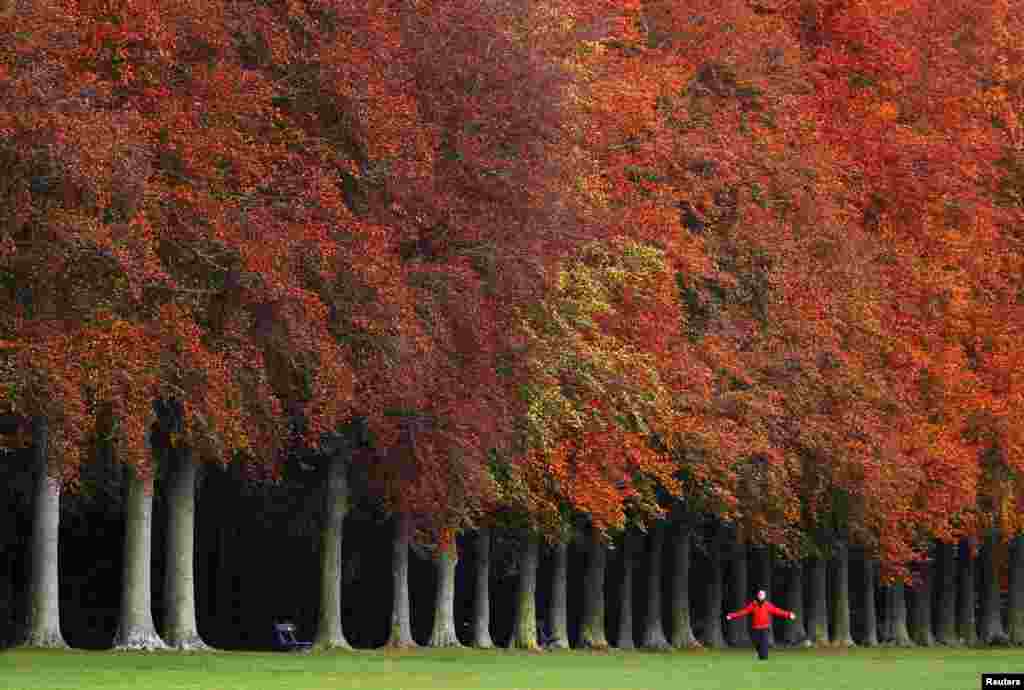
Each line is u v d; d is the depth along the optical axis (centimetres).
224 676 6612
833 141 14650
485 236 9400
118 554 12575
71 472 7225
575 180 10781
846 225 13775
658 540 12712
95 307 7319
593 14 11931
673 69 12744
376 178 8725
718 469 11669
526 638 11288
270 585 12625
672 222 11975
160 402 8531
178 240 7712
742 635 13862
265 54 8406
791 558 12888
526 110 9706
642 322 11362
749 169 12925
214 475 11444
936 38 16225
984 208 15575
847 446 12812
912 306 14612
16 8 7156
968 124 16050
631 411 10875
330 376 8050
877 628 17475
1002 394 15238
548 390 10175
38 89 7006
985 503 15112
